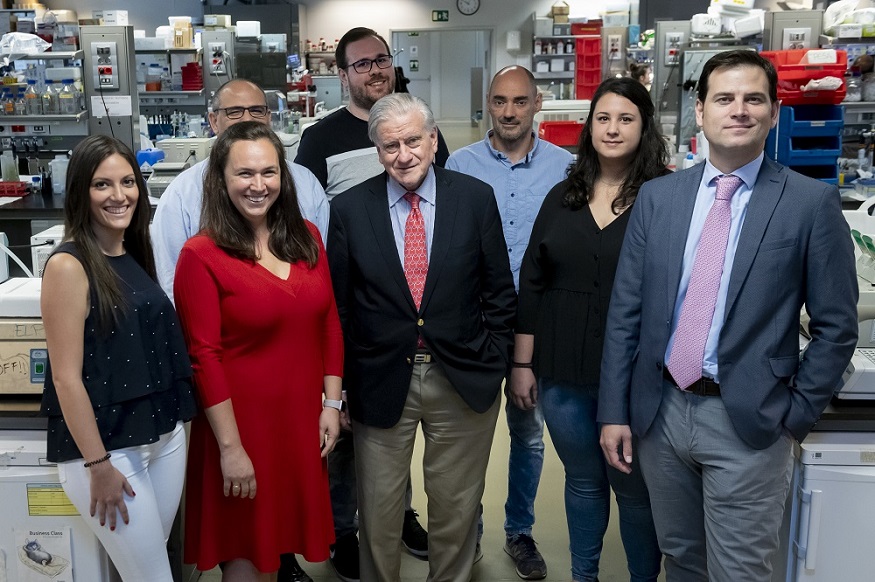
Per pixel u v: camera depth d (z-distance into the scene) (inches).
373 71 115.4
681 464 80.0
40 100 241.1
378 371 89.7
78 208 72.4
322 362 87.3
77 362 71.7
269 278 81.4
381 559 95.7
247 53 363.9
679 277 77.4
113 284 72.8
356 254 89.3
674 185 79.0
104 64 233.5
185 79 339.6
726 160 75.0
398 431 91.7
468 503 95.3
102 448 72.7
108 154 72.6
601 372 84.3
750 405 73.5
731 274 73.9
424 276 89.5
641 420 80.6
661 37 251.8
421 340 89.6
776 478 75.9
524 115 108.8
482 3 565.3
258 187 79.4
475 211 90.8
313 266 84.8
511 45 565.9
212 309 80.1
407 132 84.4
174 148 217.8
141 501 75.8
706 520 78.6
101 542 81.2
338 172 112.8
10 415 87.3
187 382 80.0
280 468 84.2
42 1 538.9
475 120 683.4
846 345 73.3
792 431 75.1
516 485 112.0
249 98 102.2
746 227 73.7
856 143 243.0
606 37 390.9
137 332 74.5
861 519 86.0
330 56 522.6
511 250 111.8
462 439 92.8
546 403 95.4
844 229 73.2
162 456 78.7
